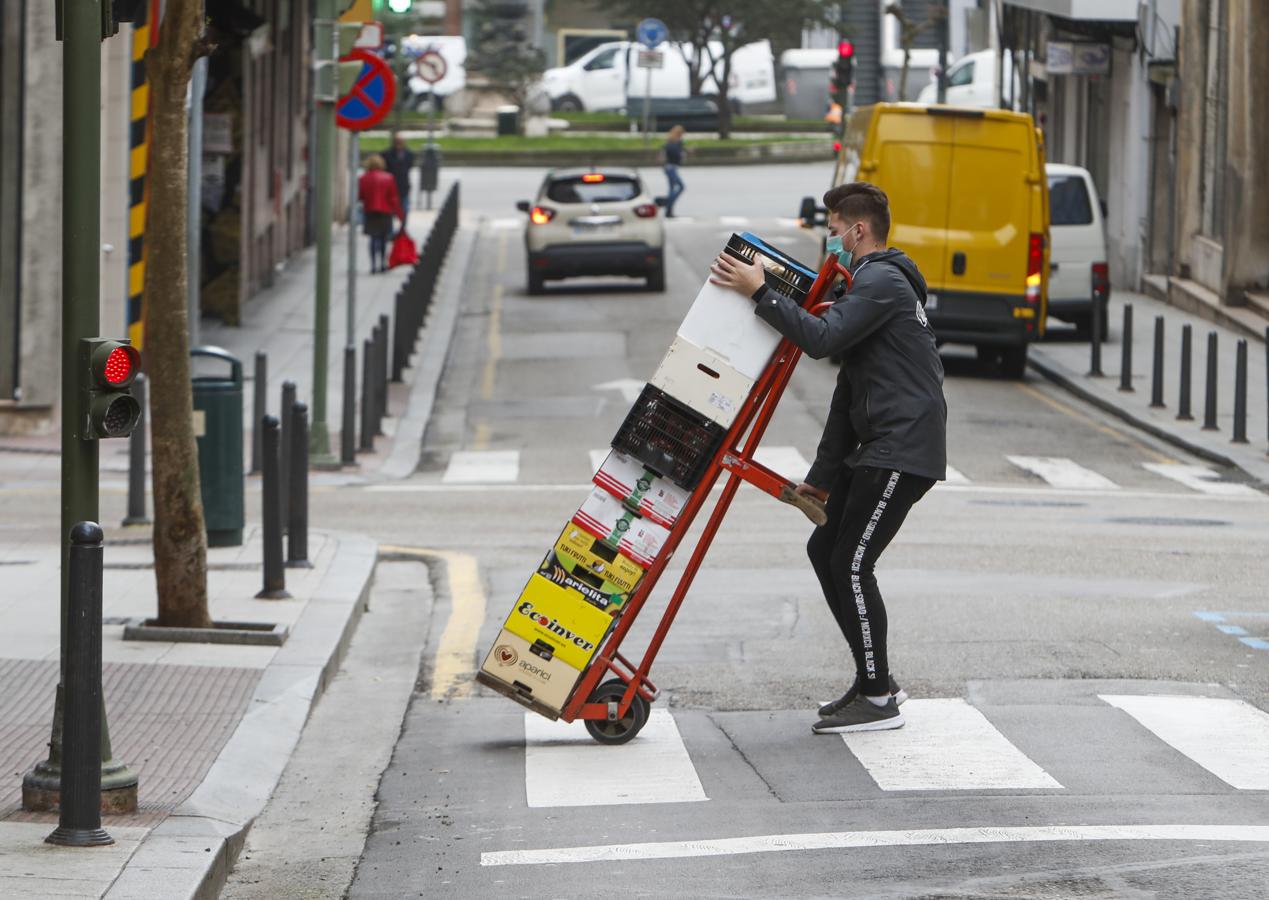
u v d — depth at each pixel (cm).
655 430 941
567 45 8412
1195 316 3672
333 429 2444
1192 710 1031
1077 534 1720
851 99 7406
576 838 815
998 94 5622
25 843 746
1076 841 789
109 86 2483
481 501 1955
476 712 1072
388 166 4569
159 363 1170
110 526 1683
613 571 957
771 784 894
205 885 716
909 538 1686
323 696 1119
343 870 788
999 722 1007
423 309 3400
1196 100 3806
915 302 951
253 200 3650
